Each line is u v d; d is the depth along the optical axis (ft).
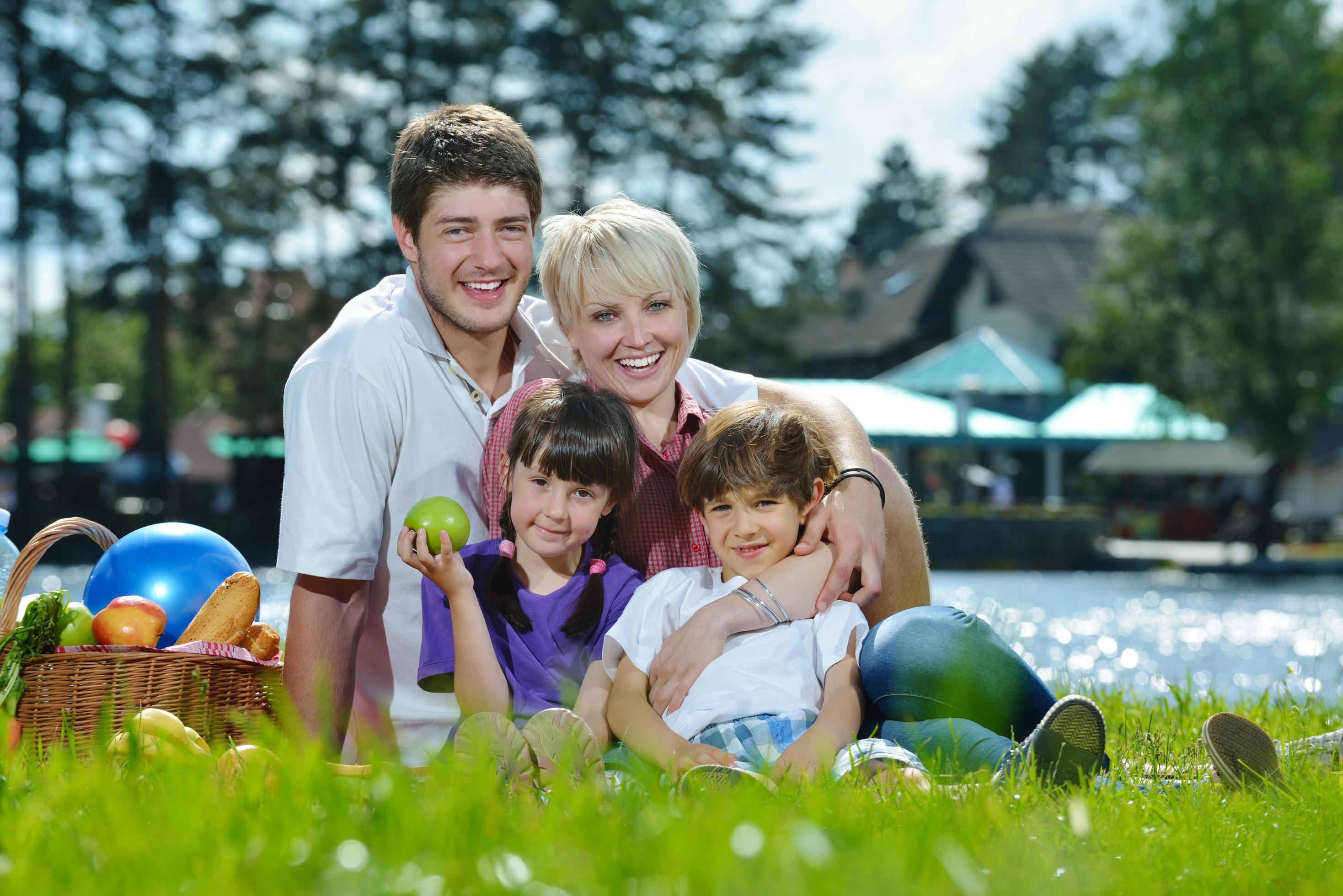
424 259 11.18
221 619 11.07
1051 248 141.59
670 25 114.32
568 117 111.24
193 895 5.30
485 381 11.95
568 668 10.81
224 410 145.07
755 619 10.50
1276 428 91.56
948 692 10.11
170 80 106.73
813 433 11.16
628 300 11.47
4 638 10.03
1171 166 94.58
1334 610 58.90
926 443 87.86
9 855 6.10
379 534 11.16
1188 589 74.28
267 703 11.12
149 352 109.50
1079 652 38.14
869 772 9.30
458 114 11.37
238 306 116.26
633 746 9.99
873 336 155.22
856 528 10.92
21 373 105.19
